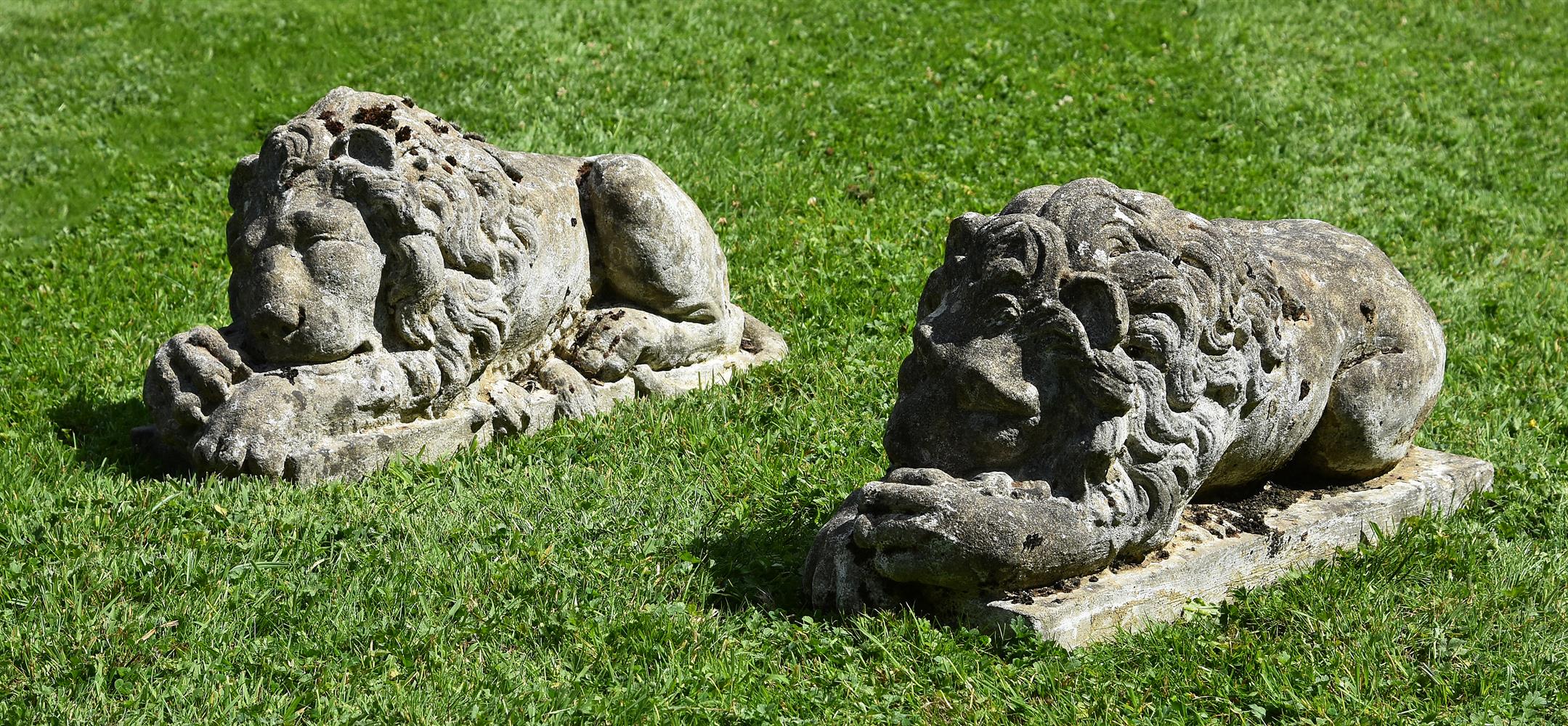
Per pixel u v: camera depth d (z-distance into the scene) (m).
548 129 9.75
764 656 3.87
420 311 5.34
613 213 6.08
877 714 3.63
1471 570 4.59
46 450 5.43
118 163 9.84
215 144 10.23
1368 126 10.88
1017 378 3.87
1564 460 5.77
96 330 7.10
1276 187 9.57
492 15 12.35
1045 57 11.55
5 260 8.34
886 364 6.46
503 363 5.77
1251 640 4.04
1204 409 4.06
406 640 3.90
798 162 9.41
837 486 5.00
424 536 4.60
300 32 12.34
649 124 9.91
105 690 3.67
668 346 6.20
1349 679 3.84
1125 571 4.15
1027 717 3.66
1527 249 8.82
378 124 5.41
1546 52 12.80
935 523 3.79
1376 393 4.71
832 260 7.87
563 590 4.20
